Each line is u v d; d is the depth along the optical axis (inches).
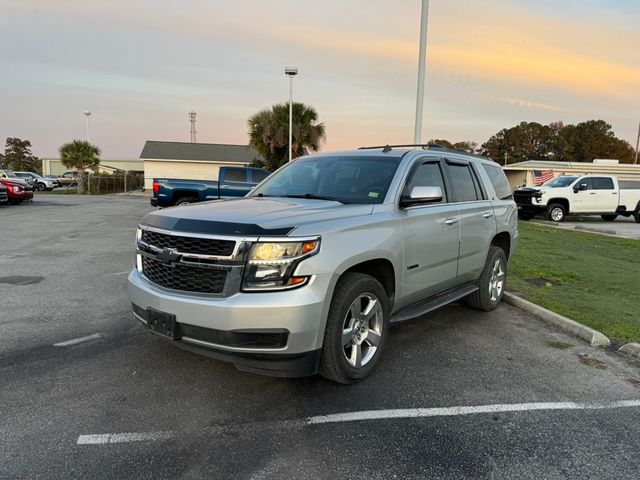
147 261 139.9
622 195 854.5
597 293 275.3
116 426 118.3
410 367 160.1
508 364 165.2
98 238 445.4
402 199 159.8
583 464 108.0
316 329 123.5
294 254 119.9
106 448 109.0
